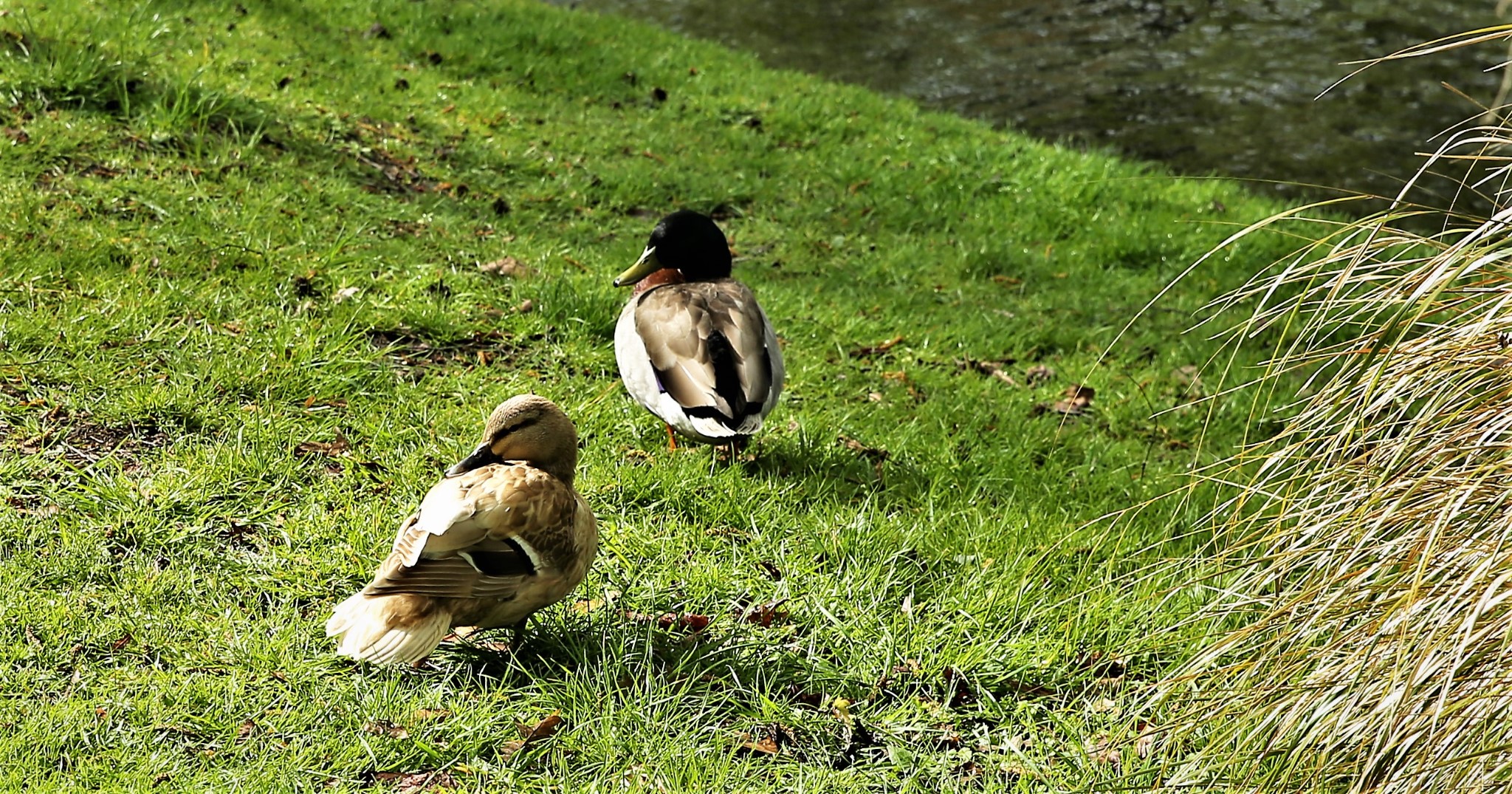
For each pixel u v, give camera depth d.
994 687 6.93
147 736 5.75
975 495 9.21
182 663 6.25
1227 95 28.75
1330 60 31.19
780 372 9.07
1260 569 6.59
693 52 23.78
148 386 8.65
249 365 9.15
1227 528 6.50
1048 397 11.84
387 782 5.75
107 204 11.38
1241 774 5.96
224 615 6.58
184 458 7.91
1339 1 36.34
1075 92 28.88
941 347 12.64
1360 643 5.50
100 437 8.11
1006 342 13.12
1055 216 17.67
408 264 11.70
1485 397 5.25
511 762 5.93
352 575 7.10
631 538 7.80
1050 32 33.81
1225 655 6.75
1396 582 5.29
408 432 8.75
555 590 6.29
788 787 6.00
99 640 6.30
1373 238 5.57
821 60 31.11
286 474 7.96
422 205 13.78
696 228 10.52
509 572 5.97
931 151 19.80
